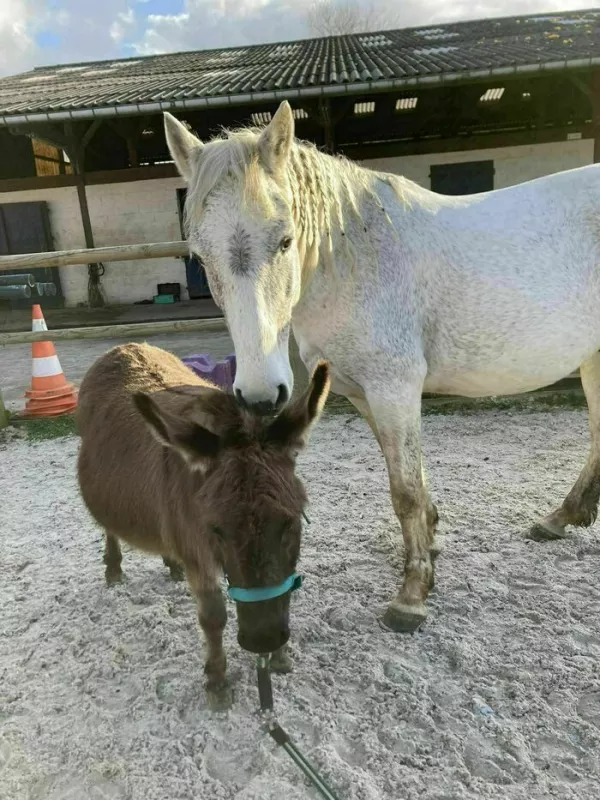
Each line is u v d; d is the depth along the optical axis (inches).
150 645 103.6
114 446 102.3
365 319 97.8
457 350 104.7
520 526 135.2
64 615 113.2
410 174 506.6
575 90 486.0
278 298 79.0
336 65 455.5
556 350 106.1
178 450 70.7
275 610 64.8
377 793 72.9
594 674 90.8
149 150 613.6
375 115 557.0
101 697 92.6
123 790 76.2
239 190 75.3
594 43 424.2
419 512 105.7
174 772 78.3
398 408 100.7
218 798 74.1
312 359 109.4
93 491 106.7
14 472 185.5
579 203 107.3
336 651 99.6
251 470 65.9
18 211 531.8
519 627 102.3
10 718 89.2
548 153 487.8
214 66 569.3
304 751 79.9
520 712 84.8
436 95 493.7
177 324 200.1
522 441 183.6
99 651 103.0
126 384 110.3
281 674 94.9
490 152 492.7
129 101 393.1
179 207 528.4
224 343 349.1
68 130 478.9
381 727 83.7
